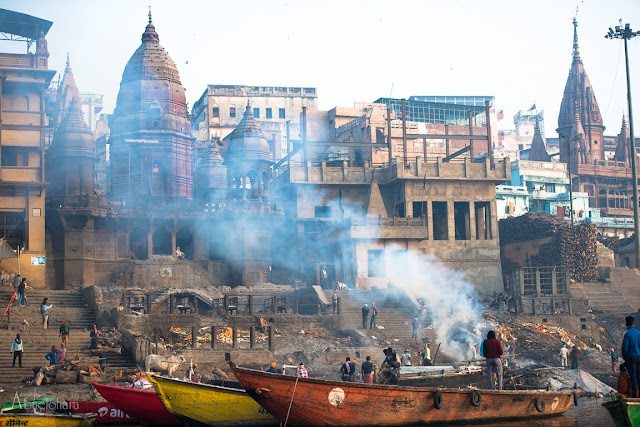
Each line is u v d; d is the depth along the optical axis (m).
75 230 60.66
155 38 71.94
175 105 70.62
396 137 82.75
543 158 105.38
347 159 81.06
